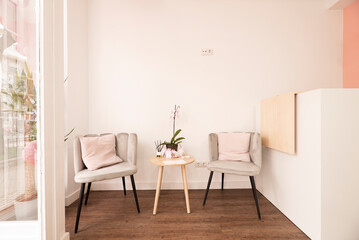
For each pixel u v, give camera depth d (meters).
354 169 1.33
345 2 2.36
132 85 2.48
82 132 2.33
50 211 1.23
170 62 2.48
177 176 2.47
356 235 1.33
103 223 1.63
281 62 2.49
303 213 1.50
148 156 2.47
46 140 1.20
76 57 2.22
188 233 1.48
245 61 2.48
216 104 2.48
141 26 2.48
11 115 1.20
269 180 2.06
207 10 2.48
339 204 1.33
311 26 2.51
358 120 1.34
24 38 1.18
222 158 2.13
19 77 1.19
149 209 1.88
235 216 1.73
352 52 2.40
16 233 1.23
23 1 1.17
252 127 2.47
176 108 2.47
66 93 2.05
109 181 2.45
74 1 2.18
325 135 1.33
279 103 1.80
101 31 2.48
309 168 1.44
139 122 2.48
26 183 1.21
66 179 2.03
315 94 1.37
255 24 2.48
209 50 2.47
